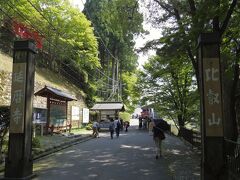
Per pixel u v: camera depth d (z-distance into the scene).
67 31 36.50
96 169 11.47
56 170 11.25
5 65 26.16
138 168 11.71
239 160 9.20
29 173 9.66
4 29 30.23
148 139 25.05
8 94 23.59
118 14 18.66
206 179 8.26
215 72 8.42
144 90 32.19
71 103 37.19
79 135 26.98
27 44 9.56
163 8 17.31
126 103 65.75
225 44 14.02
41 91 24.09
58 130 26.94
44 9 32.81
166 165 12.39
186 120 29.77
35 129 22.66
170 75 29.64
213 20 12.32
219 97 8.36
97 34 50.00
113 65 59.72
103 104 43.06
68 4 35.31
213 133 8.31
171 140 24.59
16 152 9.31
